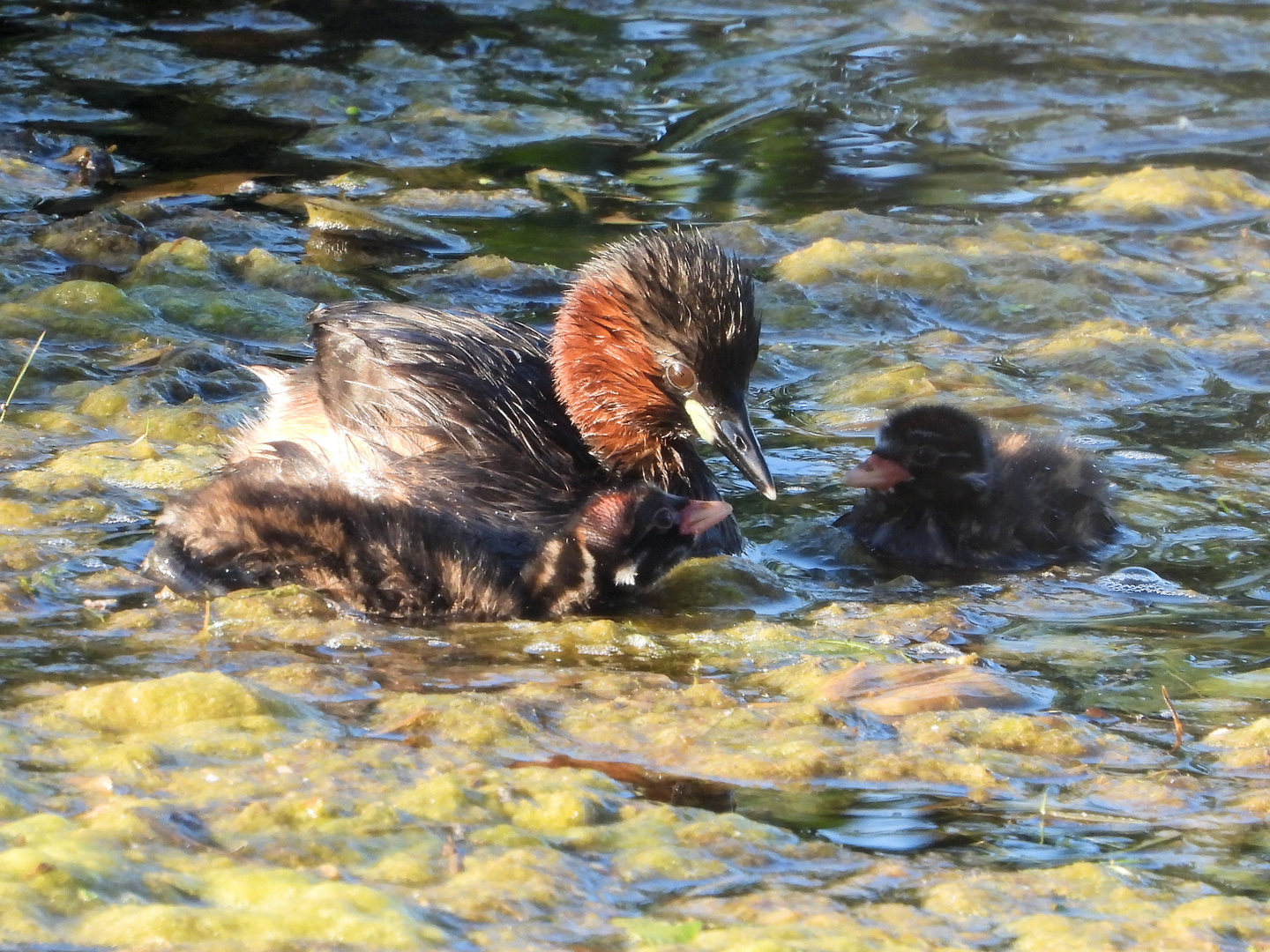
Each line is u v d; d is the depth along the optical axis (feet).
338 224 66.85
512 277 61.62
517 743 29.40
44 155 73.00
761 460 40.32
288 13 94.07
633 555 37.37
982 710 31.68
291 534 36.91
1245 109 85.46
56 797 25.90
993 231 68.80
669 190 73.10
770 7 97.86
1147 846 26.25
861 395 53.26
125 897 22.56
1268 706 32.50
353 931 22.02
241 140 76.43
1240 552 42.52
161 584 36.99
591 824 26.18
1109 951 22.67
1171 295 63.10
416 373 39.83
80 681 31.30
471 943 22.21
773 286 62.34
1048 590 40.52
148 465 43.60
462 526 37.42
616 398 41.01
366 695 31.71
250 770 27.32
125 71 84.23
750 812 27.17
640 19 95.61
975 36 94.38
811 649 35.45
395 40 90.79
